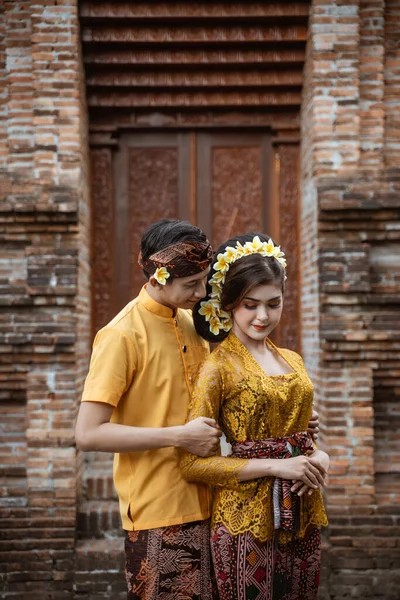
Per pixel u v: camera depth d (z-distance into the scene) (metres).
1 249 4.04
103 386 2.01
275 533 2.06
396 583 3.89
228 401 2.10
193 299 2.10
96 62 4.21
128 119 4.47
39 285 3.91
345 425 3.96
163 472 2.08
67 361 3.93
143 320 2.14
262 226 4.59
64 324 3.92
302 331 4.51
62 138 4.00
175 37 4.16
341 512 3.94
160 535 2.04
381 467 4.04
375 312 3.98
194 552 2.07
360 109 4.11
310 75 4.12
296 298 4.58
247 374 2.08
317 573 2.17
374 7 4.09
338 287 3.94
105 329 2.10
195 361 2.21
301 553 2.14
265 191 4.59
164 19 4.09
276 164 4.57
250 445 2.07
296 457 2.03
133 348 2.08
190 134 4.57
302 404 2.12
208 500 2.17
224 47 4.24
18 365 3.95
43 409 3.93
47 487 3.91
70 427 3.92
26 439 4.04
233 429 2.09
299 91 4.43
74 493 3.90
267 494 2.05
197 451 1.99
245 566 2.02
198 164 4.58
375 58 4.11
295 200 4.57
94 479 4.18
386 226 3.97
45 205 3.88
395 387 4.08
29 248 3.94
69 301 3.92
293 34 4.18
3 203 3.89
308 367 4.34
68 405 3.93
